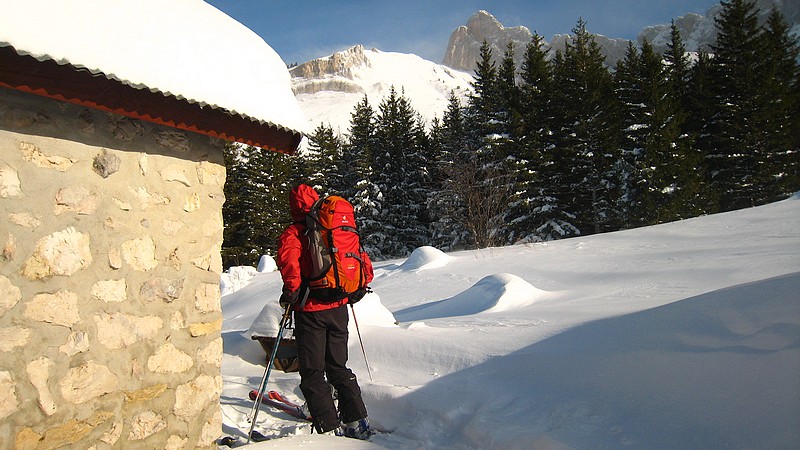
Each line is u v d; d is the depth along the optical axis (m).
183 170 3.18
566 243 15.24
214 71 2.90
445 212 29.88
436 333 5.00
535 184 29.41
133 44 2.49
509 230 28.75
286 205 38.91
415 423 3.69
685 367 3.07
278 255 3.67
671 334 3.50
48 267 2.46
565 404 3.21
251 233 37.28
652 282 8.71
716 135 31.81
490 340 4.57
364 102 39.06
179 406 3.06
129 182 2.85
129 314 2.80
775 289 3.38
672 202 28.14
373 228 36.09
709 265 9.30
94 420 2.61
